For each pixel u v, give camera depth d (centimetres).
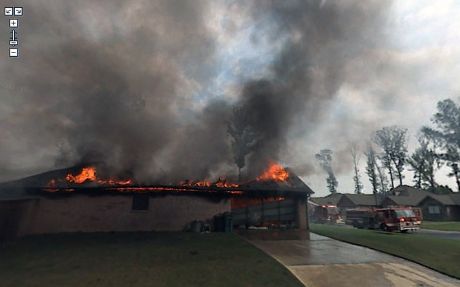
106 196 1531
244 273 805
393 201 4112
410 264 961
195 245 1154
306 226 1775
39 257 968
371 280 800
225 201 1666
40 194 1480
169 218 1555
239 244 1188
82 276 772
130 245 1150
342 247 1209
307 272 845
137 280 743
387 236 1534
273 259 951
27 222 1390
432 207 3878
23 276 777
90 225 1480
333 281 783
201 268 842
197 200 1622
